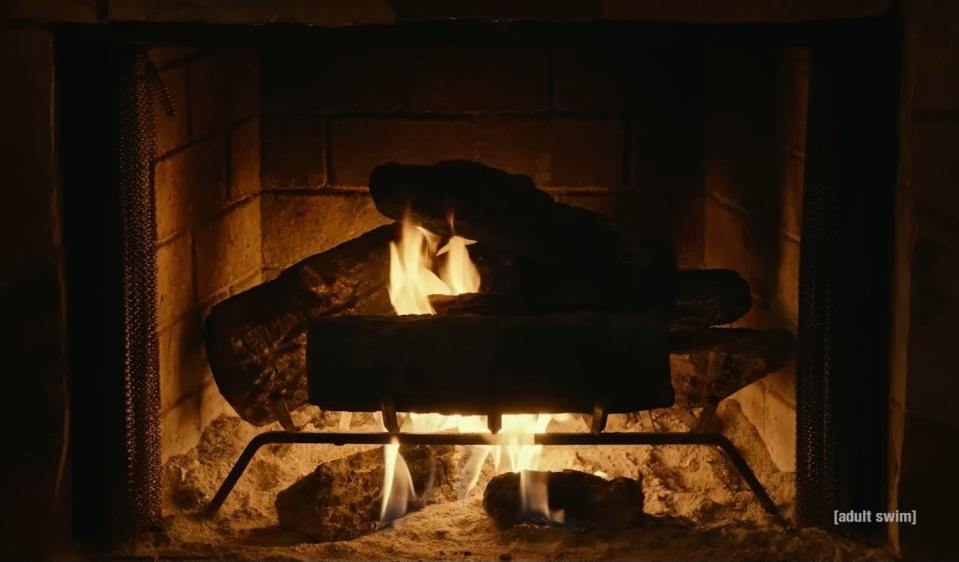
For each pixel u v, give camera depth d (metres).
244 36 2.37
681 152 3.28
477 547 2.47
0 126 2.32
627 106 3.26
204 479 2.81
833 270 2.43
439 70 3.23
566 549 2.44
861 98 2.39
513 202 2.65
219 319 2.77
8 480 2.39
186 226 2.89
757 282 3.02
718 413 3.11
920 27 2.27
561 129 3.26
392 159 3.27
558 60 3.23
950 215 2.30
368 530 2.56
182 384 2.91
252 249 3.27
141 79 2.43
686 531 2.52
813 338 2.47
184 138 2.86
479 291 2.77
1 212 2.33
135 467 2.49
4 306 2.35
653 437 2.53
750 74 3.00
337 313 2.80
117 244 2.42
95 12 2.32
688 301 2.67
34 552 2.40
